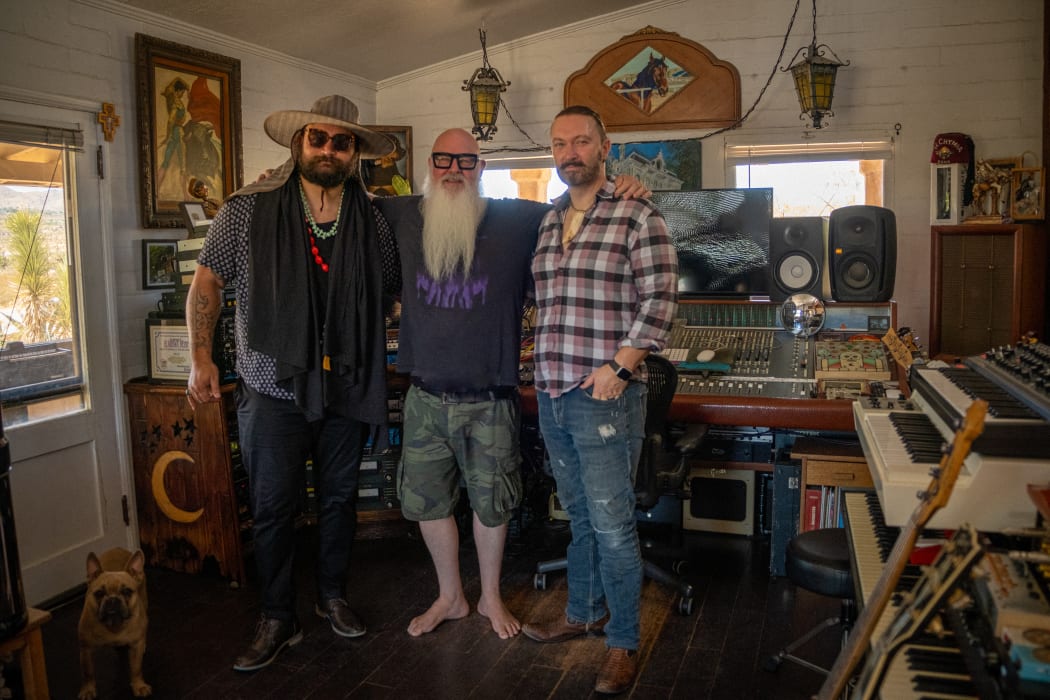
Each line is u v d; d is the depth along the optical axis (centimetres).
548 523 385
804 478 315
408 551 369
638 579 256
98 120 341
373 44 467
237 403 280
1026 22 440
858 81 465
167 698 255
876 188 473
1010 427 150
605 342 241
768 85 478
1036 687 97
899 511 150
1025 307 397
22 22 309
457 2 430
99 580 247
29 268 318
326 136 264
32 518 318
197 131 387
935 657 133
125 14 352
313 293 268
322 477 292
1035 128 443
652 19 491
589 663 271
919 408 210
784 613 302
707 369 341
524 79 515
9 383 311
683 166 492
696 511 377
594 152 242
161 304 357
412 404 283
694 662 269
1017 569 117
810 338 365
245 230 268
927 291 467
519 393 309
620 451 247
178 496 346
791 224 373
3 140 305
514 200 277
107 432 347
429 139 534
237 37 411
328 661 275
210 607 319
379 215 285
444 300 268
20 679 199
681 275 394
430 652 280
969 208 434
